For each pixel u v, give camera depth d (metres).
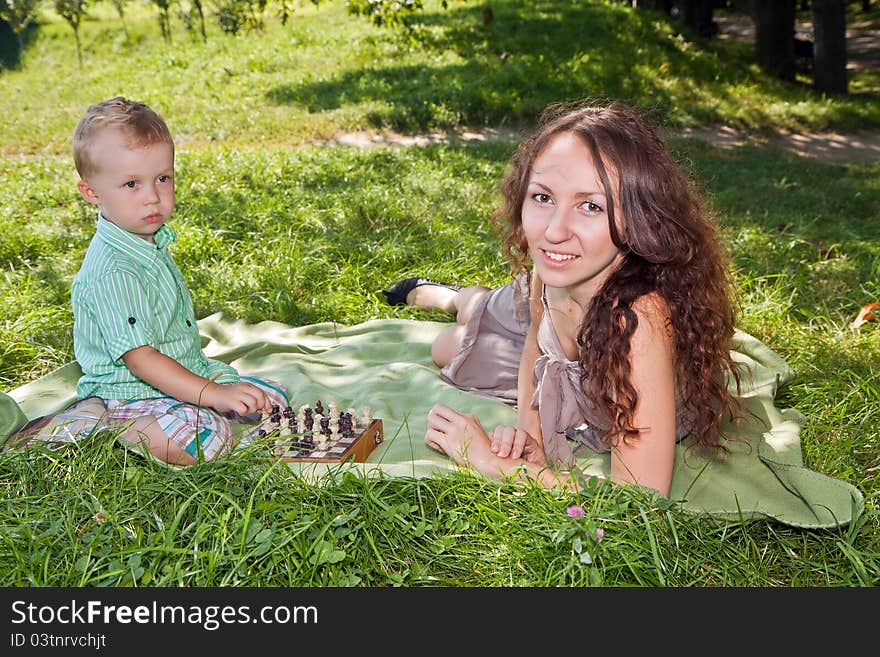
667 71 15.87
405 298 5.19
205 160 9.12
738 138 13.05
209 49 18.34
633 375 2.84
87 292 3.45
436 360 4.41
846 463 3.43
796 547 2.93
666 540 2.74
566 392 3.33
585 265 2.82
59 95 14.80
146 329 3.45
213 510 2.76
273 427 3.46
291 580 2.58
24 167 9.57
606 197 2.73
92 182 3.40
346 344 4.61
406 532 2.80
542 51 16.34
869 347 4.50
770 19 17.45
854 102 15.53
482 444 3.22
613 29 18.61
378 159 9.21
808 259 6.23
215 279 5.49
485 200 7.50
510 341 4.09
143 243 3.50
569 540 2.72
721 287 3.16
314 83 14.64
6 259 6.06
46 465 3.12
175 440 3.34
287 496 2.89
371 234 6.50
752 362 4.23
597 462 3.41
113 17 25.08
